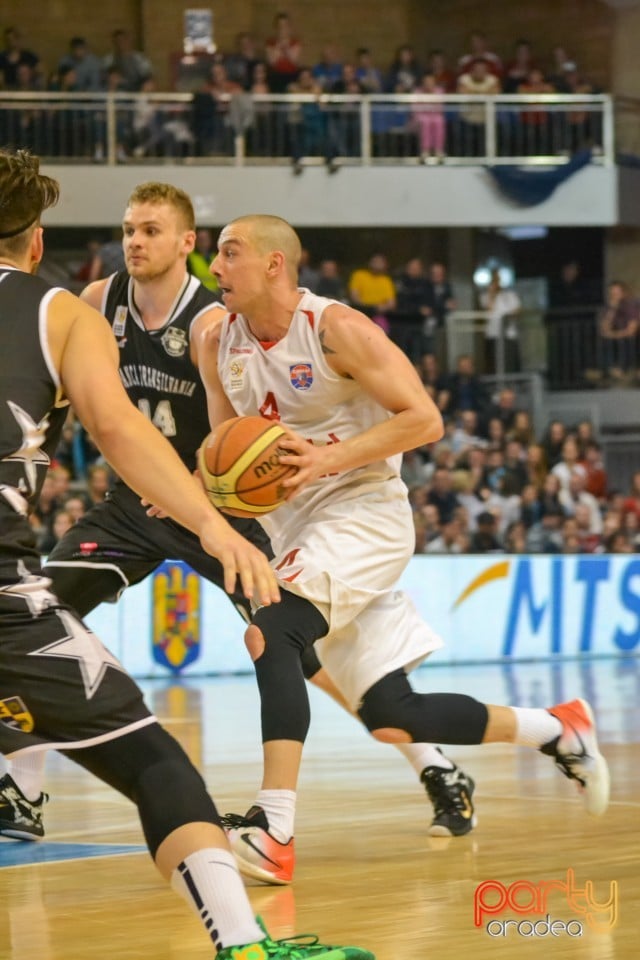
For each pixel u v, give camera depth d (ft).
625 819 22.00
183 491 11.39
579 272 102.17
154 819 11.05
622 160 90.68
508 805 23.61
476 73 92.27
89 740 11.29
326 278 82.23
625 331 86.99
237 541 11.19
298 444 17.31
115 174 83.51
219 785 26.50
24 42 101.04
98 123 84.17
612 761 29.37
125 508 22.97
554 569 67.21
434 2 109.50
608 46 103.45
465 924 14.69
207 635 59.82
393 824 21.93
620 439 85.20
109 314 23.75
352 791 25.86
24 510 11.62
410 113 88.69
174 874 11.00
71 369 11.69
